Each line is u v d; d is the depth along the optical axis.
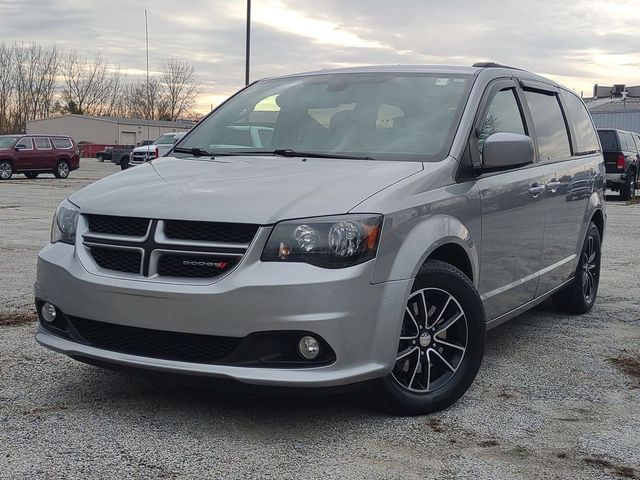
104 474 3.08
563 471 3.18
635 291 7.33
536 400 4.09
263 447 3.37
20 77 90.19
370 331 3.42
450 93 4.56
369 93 4.73
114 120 82.69
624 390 4.29
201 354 3.44
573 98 6.38
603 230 6.53
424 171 3.91
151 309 3.41
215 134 4.86
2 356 4.70
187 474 3.09
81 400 3.94
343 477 3.08
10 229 11.58
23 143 29.50
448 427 3.66
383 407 3.74
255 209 3.42
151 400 3.95
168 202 3.58
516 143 4.18
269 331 3.29
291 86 5.11
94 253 3.67
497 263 4.43
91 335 3.69
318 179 3.74
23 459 3.21
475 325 3.97
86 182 27.53
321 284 3.29
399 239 3.55
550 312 6.36
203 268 3.40
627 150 21.12
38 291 3.88
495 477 3.11
